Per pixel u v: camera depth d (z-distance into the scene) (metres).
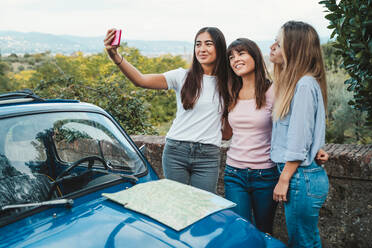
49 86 6.82
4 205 1.77
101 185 2.16
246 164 2.71
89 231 1.70
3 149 1.92
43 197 1.91
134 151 2.58
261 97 2.62
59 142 2.16
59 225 1.75
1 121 1.99
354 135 7.02
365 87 2.83
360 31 2.67
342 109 6.97
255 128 2.66
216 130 2.92
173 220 1.84
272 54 2.51
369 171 2.83
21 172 1.92
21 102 2.27
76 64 28.14
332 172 3.00
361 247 2.99
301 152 2.18
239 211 2.73
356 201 2.96
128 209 1.95
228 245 1.77
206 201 2.11
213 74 2.92
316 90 2.20
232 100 2.77
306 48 2.24
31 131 2.07
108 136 2.47
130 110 6.71
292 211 2.30
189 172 2.99
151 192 2.14
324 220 3.15
